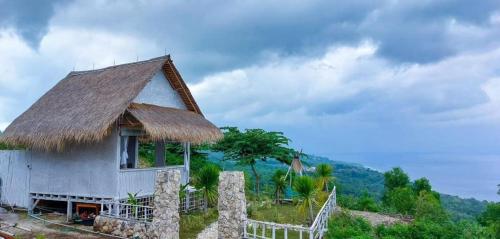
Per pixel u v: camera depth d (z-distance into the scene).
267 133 32.47
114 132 18.22
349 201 30.98
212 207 22.52
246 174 29.64
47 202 20.73
